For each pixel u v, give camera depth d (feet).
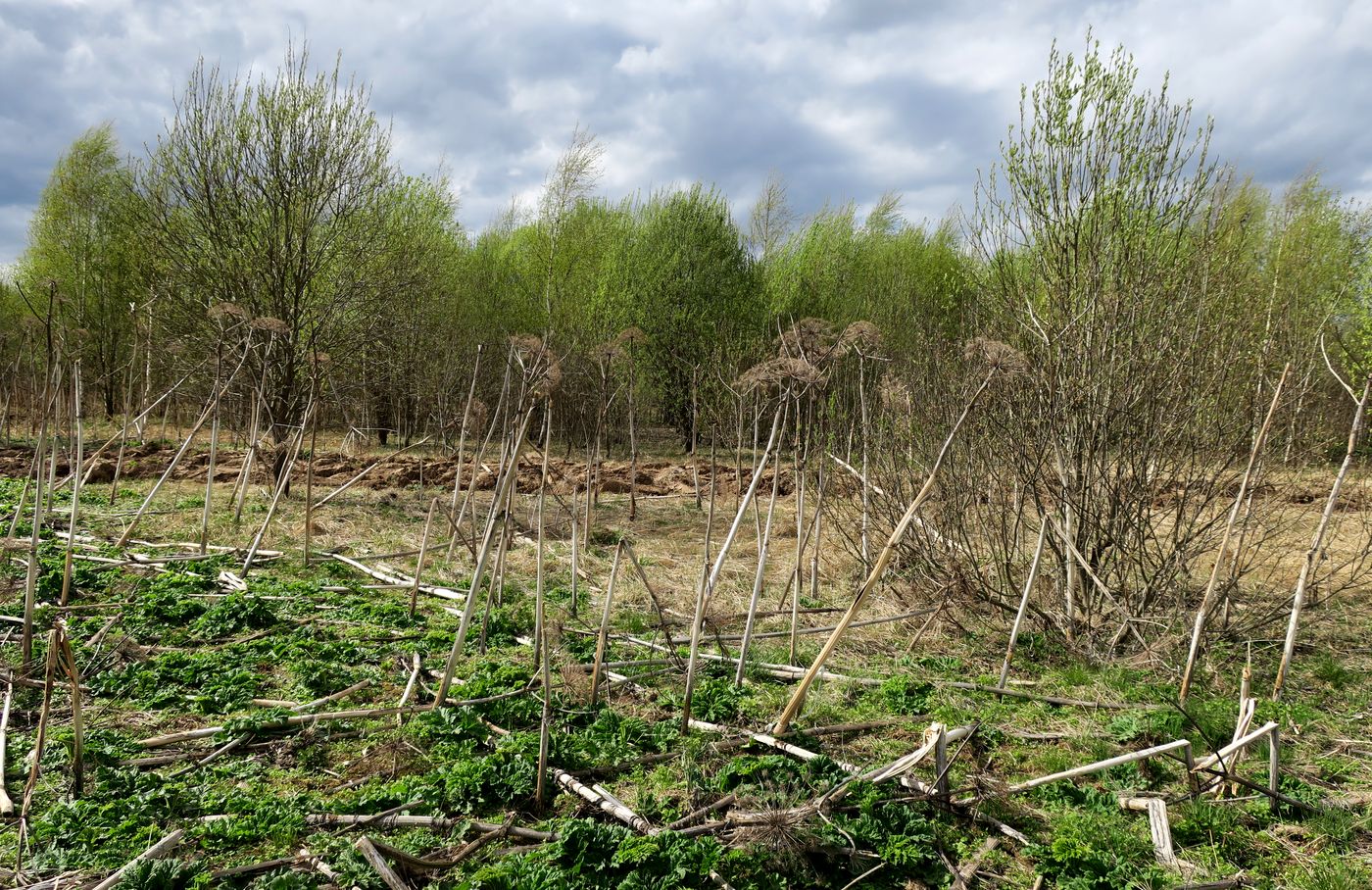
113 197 82.28
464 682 18.30
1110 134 23.11
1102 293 23.16
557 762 14.21
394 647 20.47
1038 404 22.88
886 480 25.75
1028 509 30.14
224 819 12.26
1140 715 16.99
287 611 22.90
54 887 10.54
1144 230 22.84
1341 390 34.78
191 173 47.19
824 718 17.02
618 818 12.53
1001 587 23.59
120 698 16.93
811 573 26.58
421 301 67.56
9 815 12.39
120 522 33.58
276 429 47.09
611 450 74.23
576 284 78.64
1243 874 11.71
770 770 13.93
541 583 19.70
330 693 17.62
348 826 12.46
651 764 14.70
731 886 10.97
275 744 15.16
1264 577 26.58
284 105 47.21
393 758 14.65
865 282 84.48
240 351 43.65
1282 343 23.85
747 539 34.99
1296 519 26.91
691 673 15.90
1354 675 19.80
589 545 32.86
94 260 82.23
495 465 50.39
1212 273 23.39
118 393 88.38
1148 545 27.40
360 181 50.37
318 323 50.08
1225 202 23.15
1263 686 19.17
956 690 18.66
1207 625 21.20
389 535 33.58
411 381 67.56
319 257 48.34
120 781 13.29
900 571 26.43
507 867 10.98
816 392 21.88
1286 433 23.29
